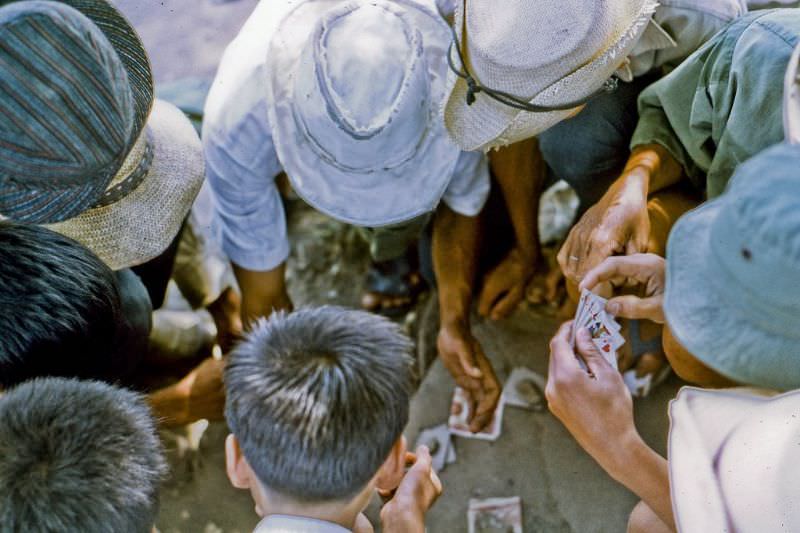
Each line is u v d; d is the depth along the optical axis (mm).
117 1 3498
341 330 1596
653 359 2889
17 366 1651
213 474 3002
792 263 1303
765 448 1482
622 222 2387
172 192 2209
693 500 1556
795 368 1478
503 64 1882
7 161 1651
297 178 2312
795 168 1346
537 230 3076
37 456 1354
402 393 1597
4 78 1564
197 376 2711
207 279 2984
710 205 1645
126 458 1428
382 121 2010
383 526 1932
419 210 2373
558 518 2895
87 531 1346
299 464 1521
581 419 2025
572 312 3086
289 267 3484
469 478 2975
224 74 2457
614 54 1911
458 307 2881
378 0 2152
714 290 1512
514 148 2732
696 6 2266
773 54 1944
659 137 2473
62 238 1773
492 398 2898
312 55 2062
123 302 2137
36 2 1585
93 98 1638
